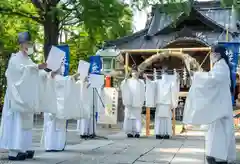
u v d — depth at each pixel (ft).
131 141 31.40
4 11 57.06
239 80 34.01
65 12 49.65
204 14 72.43
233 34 66.85
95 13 37.11
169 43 64.80
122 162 19.94
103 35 41.55
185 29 64.34
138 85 35.22
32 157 20.74
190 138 34.73
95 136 33.37
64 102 23.90
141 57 67.92
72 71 73.77
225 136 18.56
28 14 59.06
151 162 20.20
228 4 28.35
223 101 18.56
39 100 20.22
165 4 30.60
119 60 47.37
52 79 21.18
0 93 70.49
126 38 72.02
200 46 64.23
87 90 28.71
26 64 19.57
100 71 42.01
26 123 19.57
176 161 20.70
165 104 34.50
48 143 23.93
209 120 18.35
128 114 35.42
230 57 34.17
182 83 44.88
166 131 34.19
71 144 28.19
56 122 24.03
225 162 18.98
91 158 21.13
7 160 19.67
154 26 74.64
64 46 29.63
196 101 18.60
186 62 42.09
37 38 67.46
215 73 18.54
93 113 33.14
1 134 19.58
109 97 42.24
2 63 67.26
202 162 20.44
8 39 63.05
